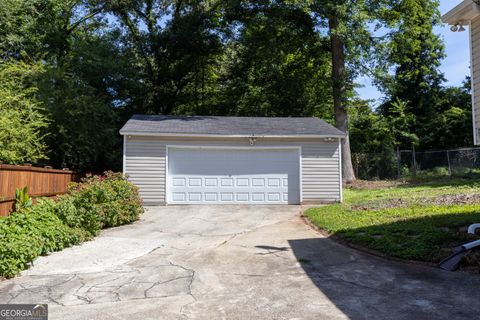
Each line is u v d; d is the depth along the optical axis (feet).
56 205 26.32
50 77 47.70
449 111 89.35
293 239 25.79
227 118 52.60
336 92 62.85
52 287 16.87
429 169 70.59
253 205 43.32
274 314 13.43
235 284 16.88
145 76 70.38
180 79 74.18
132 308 14.32
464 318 12.45
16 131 33.71
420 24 67.77
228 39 73.72
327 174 44.88
